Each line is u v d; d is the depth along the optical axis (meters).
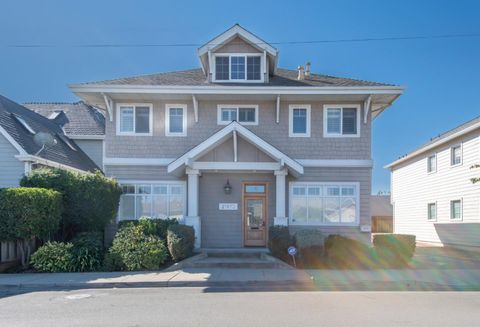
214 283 10.55
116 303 8.41
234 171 15.94
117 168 16.47
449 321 6.95
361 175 16.33
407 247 13.27
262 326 6.61
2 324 6.82
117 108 16.59
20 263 13.20
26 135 17.31
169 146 16.55
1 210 11.84
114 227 16.17
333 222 16.22
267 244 15.87
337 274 11.64
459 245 20.30
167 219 15.08
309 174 16.38
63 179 13.91
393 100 16.56
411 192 27.00
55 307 8.07
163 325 6.69
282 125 16.53
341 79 17.66
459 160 20.78
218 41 16.80
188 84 16.39
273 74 18.44
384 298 8.98
